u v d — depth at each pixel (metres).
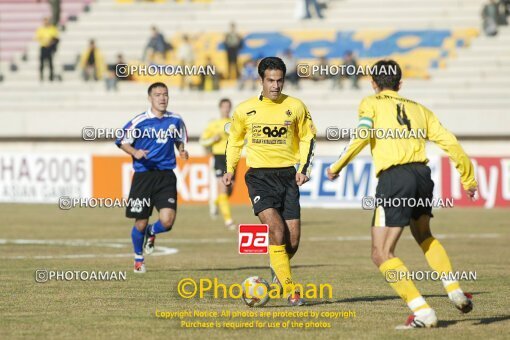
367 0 111.75
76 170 85.38
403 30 105.38
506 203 79.38
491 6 103.94
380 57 104.81
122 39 113.12
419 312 24.64
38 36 108.06
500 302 30.12
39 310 28.17
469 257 45.22
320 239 55.25
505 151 94.38
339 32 106.56
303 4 110.38
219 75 107.38
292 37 107.75
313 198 82.06
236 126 29.70
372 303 29.67
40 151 102.44
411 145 24.98
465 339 23.23
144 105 100.94
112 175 84.31
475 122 94.12
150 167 37.62
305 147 29.42
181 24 113.25
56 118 101.69
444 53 104.06
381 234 24.80
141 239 37.84
